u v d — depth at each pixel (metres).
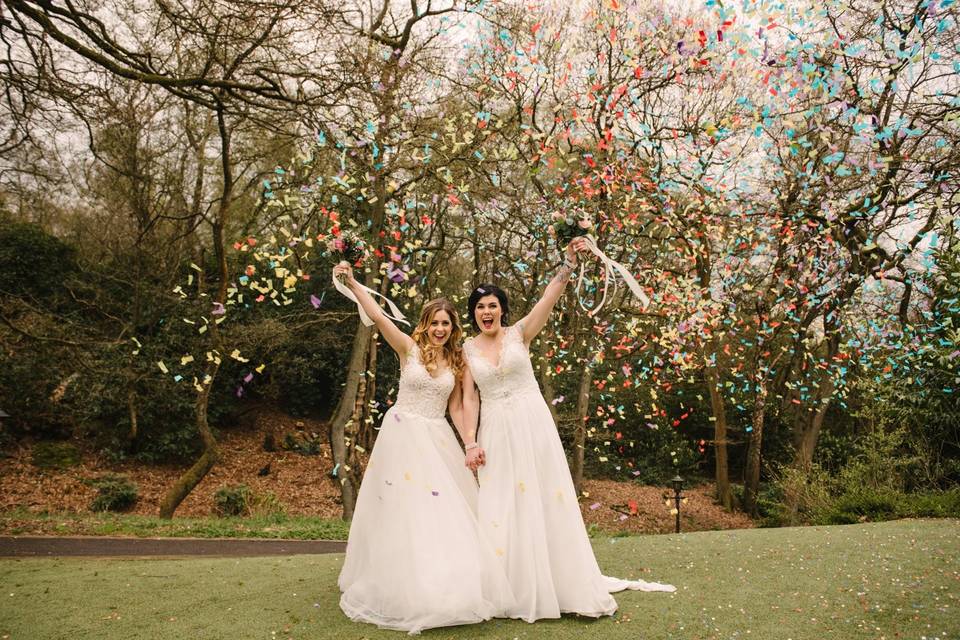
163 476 17.48
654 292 11.19
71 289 16.67
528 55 9.28
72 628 3.11
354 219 11.73
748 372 15.19
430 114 11.17
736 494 18.89
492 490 3.51
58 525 9.64
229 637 2.98
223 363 17.67
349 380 13.63
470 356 3.78
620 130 9.87
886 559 4.39
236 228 18.67
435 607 3.11
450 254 16.47
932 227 8.73
